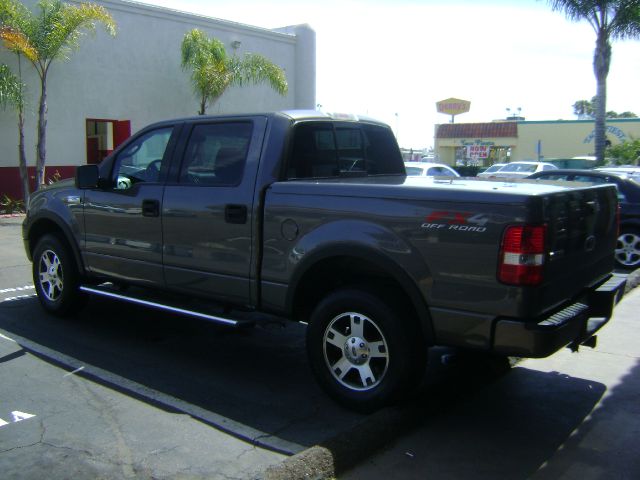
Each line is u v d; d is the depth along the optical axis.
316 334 4.61
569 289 4.24
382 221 4.21
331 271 4.73
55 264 6.69
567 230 4.11
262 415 4.48
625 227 9.99
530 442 4.16
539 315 3.86
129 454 3.87
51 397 4.71
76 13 15.38
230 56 20.66
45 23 15.20
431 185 4.23
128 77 18.25
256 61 18.86
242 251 4.95
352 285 4.51
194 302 5.65
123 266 5.89
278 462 3.79
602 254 4.87
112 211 5.90
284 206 4.68
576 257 4.29
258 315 5.37
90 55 17.33
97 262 6.15
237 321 4.98
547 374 5.39
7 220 15.05
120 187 5.95
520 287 3.74
